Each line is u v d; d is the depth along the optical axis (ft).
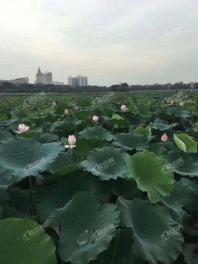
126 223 9.78
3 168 11.77
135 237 9.45
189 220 13.75
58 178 12.82
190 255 12.23
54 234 10.75
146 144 19.67
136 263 9.55
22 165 12.39
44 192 11.99
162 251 9.65
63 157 14.11
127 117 37.68
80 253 8.87
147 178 12.06
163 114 37.42
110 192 12.48
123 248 9.67
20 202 12.22
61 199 11.79
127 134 20.53
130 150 18.79
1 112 47.16
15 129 28.27
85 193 10.39
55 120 34.58
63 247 9.29
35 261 7.32
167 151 17.47
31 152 12.95
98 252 8.68
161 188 11.75
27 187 13.60
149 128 22.50
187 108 44.83
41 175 13.12
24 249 7.36
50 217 10.29
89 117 34.37
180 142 16.26
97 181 12.48
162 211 10.82
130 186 12.75
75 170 12.51
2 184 11.32
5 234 7.39
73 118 32.63
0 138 20.70
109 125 29.86
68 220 9.90
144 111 41.83
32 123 32.22
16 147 12.94
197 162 16.15
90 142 17.04
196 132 24.85
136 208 10.80
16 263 7.25
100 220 9.75
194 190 14.10
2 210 10.72
